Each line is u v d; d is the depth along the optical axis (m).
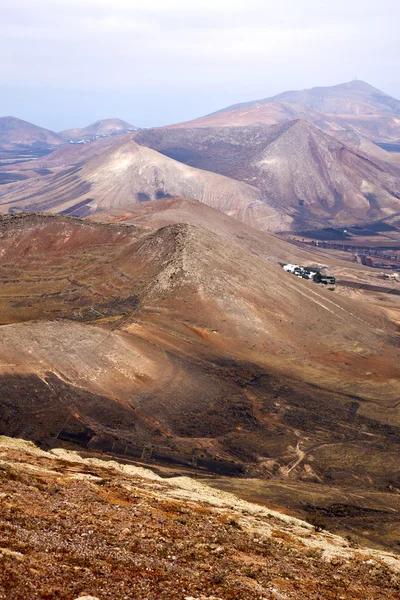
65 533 21.69
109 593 17.58
